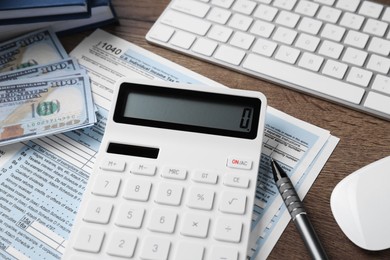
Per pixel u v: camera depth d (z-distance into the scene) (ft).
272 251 1.40
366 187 1.37
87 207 1.38
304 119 1.62
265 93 1.68
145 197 1.39
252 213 1.40
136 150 1.47
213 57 1.73
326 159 1.55
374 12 1.78
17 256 1.39
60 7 1.72
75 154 1.57
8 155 1.57
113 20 1.83
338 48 1.70
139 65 1.76
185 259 1.31
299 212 1.40
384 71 1.65
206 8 1.83
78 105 1.64
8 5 1.68
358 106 1.61
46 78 1.69
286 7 1.81
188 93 1.52
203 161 1.44
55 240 1.42
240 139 1.46
